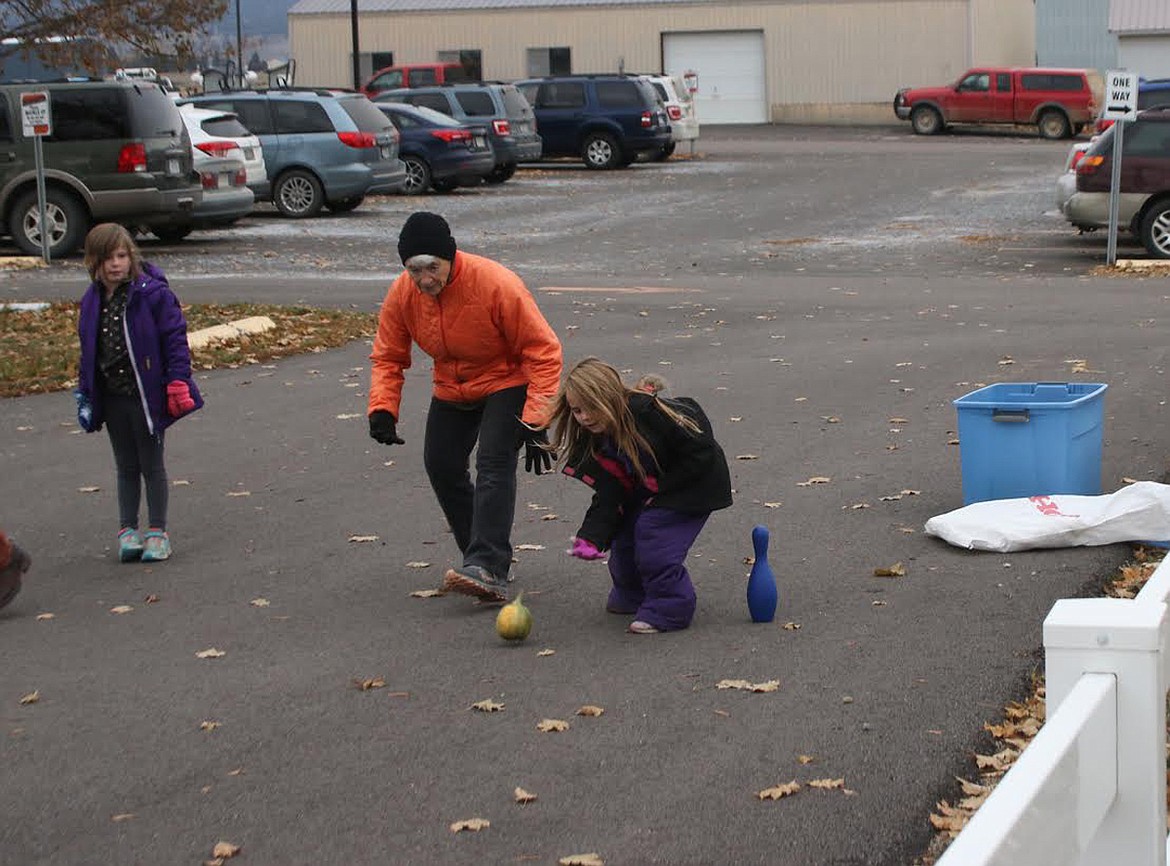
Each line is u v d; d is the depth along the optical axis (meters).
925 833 4.79
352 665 6.57
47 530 9.08
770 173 40.19
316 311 17.56
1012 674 6.16
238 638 7.00
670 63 60.91
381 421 7.56
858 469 9.87
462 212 31.50
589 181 38.94
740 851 4.69
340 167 30.17
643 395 6.74
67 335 16.02
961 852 2.39
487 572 7.19
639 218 30.33
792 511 8.88
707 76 60.78
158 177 24.00
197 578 8.00
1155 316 16.56
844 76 59.44
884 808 4.96
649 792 5.14
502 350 7.29
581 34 60.84
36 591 7.86
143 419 8.24
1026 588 7.27
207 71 50.62
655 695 6.06
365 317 17.47
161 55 42.00
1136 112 21.75
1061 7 59.31
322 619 7.25
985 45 59.12
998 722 5.67
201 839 4.90
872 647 6.54
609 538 6.77
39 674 6.59
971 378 13.14
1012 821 2.48
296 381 13.87
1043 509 8.01
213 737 5.79
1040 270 21.58
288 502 9.55
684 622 6.90
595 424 6.60
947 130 55.03
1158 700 3.03
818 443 10.69
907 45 58.62
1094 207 22.67
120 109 23.73
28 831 5.01
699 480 6.82
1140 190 22.33
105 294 8.26
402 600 7.54
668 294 19.56
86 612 7.48
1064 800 2.73
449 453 7.56
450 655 6.66
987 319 16.75
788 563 7.87
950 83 58.47
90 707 6.16
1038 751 2.70
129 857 4.80
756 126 59.97
